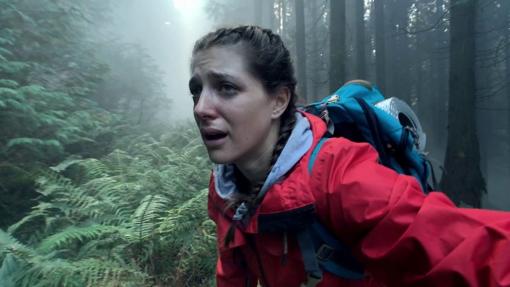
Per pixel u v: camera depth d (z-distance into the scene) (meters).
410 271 0.74
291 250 0.92
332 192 0.82
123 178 4.16
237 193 1.01
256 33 0.90
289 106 0.96
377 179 0.80
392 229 0.75
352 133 1.10
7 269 2.36
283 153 0.89
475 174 7.88
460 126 7.99
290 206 0.85
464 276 0.65
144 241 3.03
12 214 3.58
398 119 1.23
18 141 3.75
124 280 2.63
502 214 0.71
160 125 9.56
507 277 0.62
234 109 0.87
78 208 3.41
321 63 20.92
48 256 2.58
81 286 2.43
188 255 3.06
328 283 0.92
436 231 0.70
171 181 3.97
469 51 7.95
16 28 5.20
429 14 21.84
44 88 4.74
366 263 0.83
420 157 1.18
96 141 5.45
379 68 18.22
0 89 3.80
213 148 0.89
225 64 0.86
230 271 1.25
